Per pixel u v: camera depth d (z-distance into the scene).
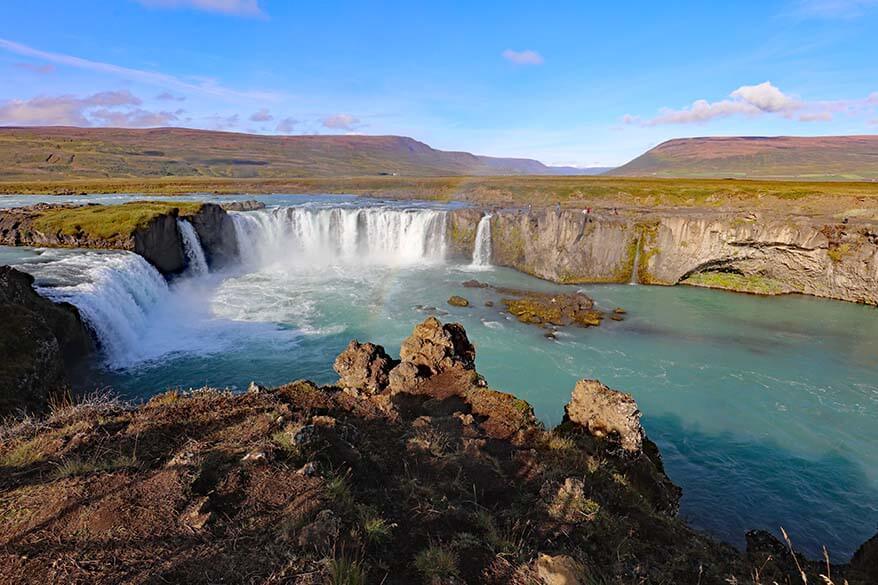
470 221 49.78
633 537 7.43
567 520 7.06
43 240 38.34
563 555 5.69
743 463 17.33
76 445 7.04
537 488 8.14
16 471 6.39
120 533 5.12
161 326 29.86
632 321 32.50
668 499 10.77
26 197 73.62
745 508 15.04
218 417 8.66
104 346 24.33
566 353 26.84
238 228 47.53
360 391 13.35
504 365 25.14
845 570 9.59
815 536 13.96
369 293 37.66
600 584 5.52
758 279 41.66
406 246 52.25
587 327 31.09
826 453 17.98
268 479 6.41
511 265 47.66
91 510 5.47
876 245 36.31
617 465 10.56
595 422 12.02
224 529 5.36
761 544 10.87
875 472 16.89
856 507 15.16
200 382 22.39
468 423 10.98
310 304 34.50
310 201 79.19
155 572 4.61
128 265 32.06
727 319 33.19
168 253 39.69
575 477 8.81
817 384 23.50
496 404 12.33
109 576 4.52
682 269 42.50
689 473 16.77
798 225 39.09
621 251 43.19
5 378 15.79
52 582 4.42
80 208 45.84
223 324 30.20
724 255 41.22
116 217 39.31
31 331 18.19
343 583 4.64
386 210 52.72
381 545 5.66
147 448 7.18
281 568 4.79
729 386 23.22
